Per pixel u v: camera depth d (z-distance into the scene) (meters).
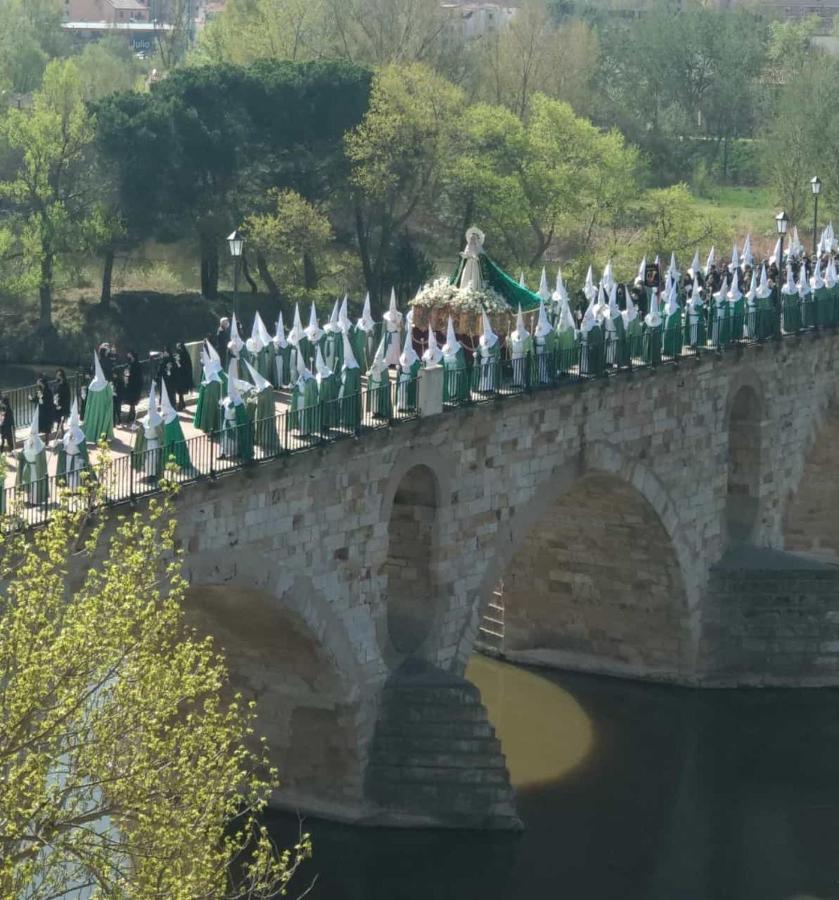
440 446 73.12
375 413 70.12
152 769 45.50
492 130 153.25
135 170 142.75
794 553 98.88
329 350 78.38
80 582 57.31
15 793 42.91
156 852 44.91
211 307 146.75
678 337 86.75
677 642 90.88
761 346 92.31
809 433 98.94
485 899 70.12
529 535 91.94
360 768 72.12
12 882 42.44
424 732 72.31
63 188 145.38
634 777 81.50
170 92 145.25
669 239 155.38
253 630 70.00
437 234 158.38
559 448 79.94
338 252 152.75
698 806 78.81
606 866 72.81
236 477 63.44
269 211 144.25
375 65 166.00
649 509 87.31
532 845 73.88
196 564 62.81
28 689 43.53
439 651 74.56
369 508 70.06
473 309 80.56
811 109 173.88
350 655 70.56
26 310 145.00
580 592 92.00
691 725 87.50
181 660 46.25
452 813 72.38
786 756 84.50
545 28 192.75
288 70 146.38
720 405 90.88
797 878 72.62
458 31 195.25
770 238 171.12
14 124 143.88
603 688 91.31
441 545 74.00
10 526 53.12
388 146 147.50
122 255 150.75
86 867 44.75
